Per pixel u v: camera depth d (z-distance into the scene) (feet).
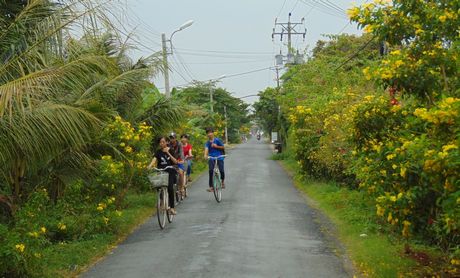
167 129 52.26
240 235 32.30
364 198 35.73
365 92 50.03
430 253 25.99
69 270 25.12
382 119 23.66
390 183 21.17
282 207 44.34
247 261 25.91
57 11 24.25
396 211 20.57
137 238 32.78
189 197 52.19
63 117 22.36
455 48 20.89
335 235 32.76
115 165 34.88
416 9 22.11
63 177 31.19
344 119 46.98
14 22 24.25
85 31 24.00
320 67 79.97
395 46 24.56
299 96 76.18
